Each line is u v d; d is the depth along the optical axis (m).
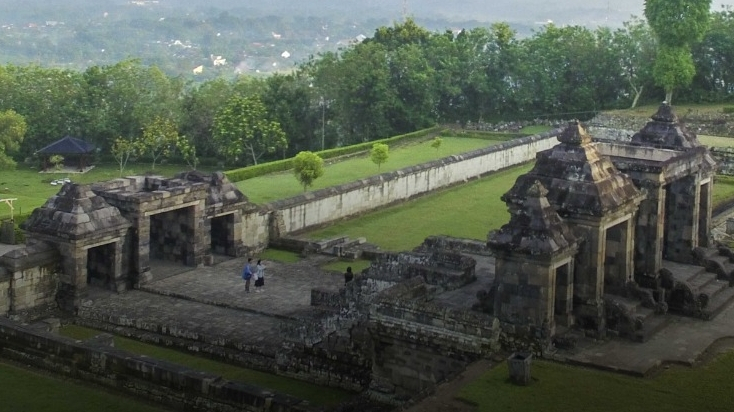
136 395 31.53
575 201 33.53
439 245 46.12
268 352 37.69
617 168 37.91
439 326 32.12
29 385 31.66
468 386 28.72
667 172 37.88
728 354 32.59
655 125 43.84
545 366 30.70
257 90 110.50
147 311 43.06
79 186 45.03
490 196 73.38
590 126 102.25
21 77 109.62
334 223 63.25
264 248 56.25
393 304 32.78
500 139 104.81
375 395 33.53
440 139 96.81
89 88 108.62
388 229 61.66
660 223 37.44
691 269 40.81
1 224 56.81
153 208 47.12
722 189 67.06
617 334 33.81
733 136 93.75
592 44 115.19
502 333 32.19
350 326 36.97
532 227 31.75
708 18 100.88
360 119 108.44
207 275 49.19
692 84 109.31
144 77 110.38
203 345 39.22
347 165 86.94
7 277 42.09
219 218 53.69
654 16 100.50
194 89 113.81
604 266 35.62
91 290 46.12
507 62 115.69
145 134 98.81
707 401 27.84
